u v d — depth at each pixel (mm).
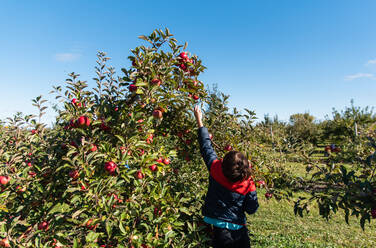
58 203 2500
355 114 15141
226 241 2010
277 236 5035
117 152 2143
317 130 18875
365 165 2576
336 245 4578
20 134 2627
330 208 2490
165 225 2137
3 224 1949
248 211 2090
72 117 2293
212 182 2166
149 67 2430
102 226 2127
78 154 2105
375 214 2102
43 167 2484
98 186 1981
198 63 2871
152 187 2438
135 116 2240
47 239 2074
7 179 2289
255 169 3229
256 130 3531
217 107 3105
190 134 3080
